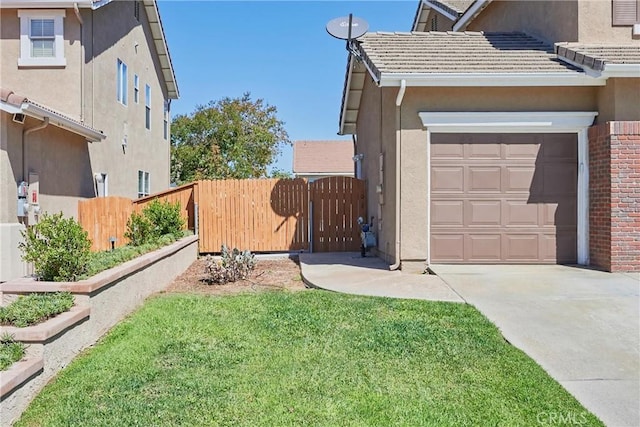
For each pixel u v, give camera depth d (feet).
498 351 16.63
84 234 20.38
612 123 28.96
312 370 15.24
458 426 11.76
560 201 32.12
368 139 44.04
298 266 38.17
